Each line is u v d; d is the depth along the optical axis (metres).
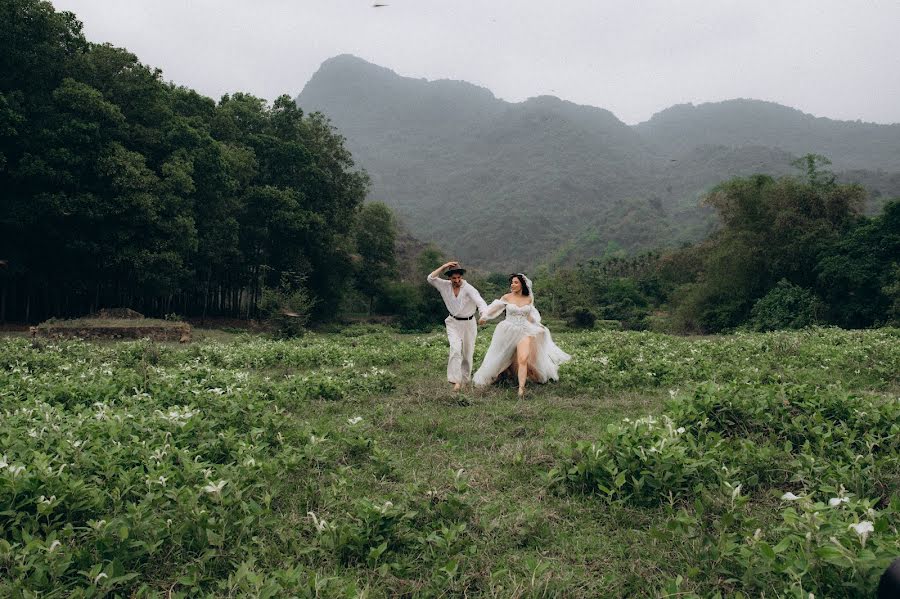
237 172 35.16
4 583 2.72
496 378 8.80
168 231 27.45
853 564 2.56
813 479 4.08
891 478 4.09
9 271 24.84
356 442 5.09
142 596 2.82
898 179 169.12
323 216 41.09
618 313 47.66
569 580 3.02
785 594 2.65
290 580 2.77
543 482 4.34
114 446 4.38
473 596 2.91
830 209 31.56
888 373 9.49
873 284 27.75
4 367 9.86
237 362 11.82
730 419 5.51
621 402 7.50
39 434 4.61
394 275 55.88
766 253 31.69
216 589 2.92
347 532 3.30
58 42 25.84
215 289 40.16
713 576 2.92
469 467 4.84
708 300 35.09
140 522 3.20
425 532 3.53
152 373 8.38
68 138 24.16
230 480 3.78
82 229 25.78
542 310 45.47
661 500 3.97
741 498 3.55
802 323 27.45
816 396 5.75
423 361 12.55
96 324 20.61
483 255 198.00
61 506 3.42
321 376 8.77
